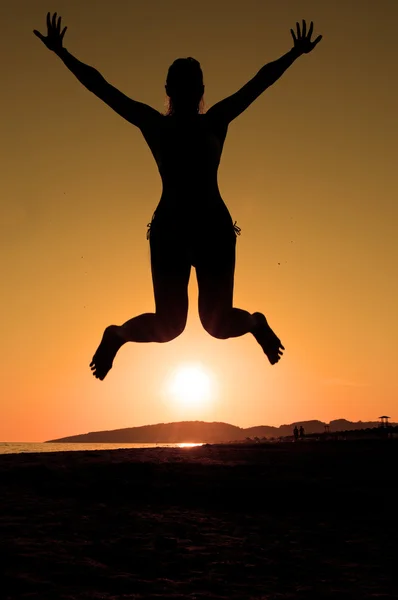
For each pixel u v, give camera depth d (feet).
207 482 41.24
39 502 35.70
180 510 34.71
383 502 36.35
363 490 38.91
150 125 15.21
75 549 26.07
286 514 34.22
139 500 36.99
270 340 15.48
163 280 14.75
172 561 24.93
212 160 14.99
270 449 65.26
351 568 24.35
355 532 30.32
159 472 44.16
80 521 31.30
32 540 27.27
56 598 20.08
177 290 14.75
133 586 21.67
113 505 35.53
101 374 15.03
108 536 28.53
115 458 53.36
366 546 27.66
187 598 20.39
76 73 15.31
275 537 29.22
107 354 14.92
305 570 24.08
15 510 33.47
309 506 35.94
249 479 42.09
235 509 35.29
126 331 14.93
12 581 21.79
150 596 20.48
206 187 14.83
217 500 37.11
